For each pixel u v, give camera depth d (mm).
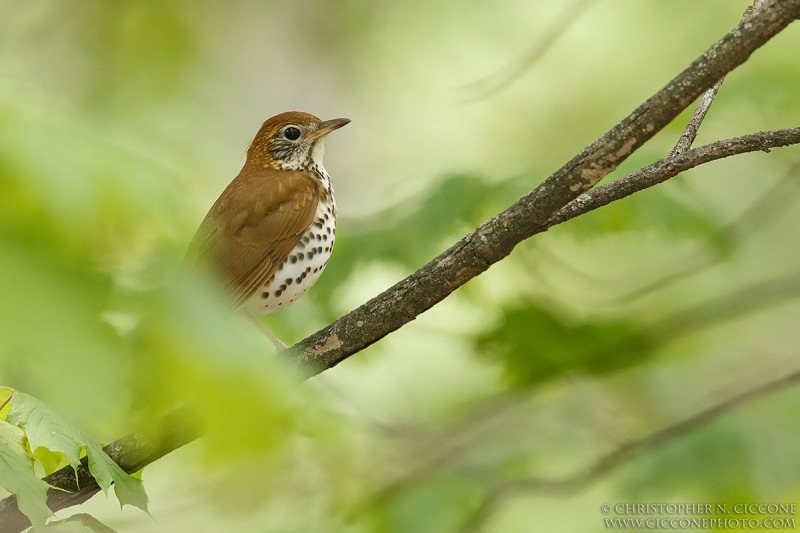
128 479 5703
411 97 18891
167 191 3557
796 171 13562
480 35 18844
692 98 6117
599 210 10891
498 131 19391
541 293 12086
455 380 15492
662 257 16141
